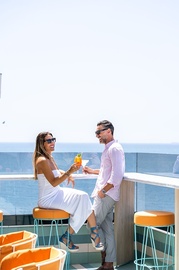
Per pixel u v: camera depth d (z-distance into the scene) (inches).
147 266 220.5
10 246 125.3
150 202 235.8
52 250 120.8
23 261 118.8
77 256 248.8
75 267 242.4
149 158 238.4
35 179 227.8
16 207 238.7
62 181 217.9
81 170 243.8
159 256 239.0
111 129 229.0
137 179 217.0
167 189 223.8
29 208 239.3
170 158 223.1
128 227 246.7
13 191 236.2
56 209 218.8
